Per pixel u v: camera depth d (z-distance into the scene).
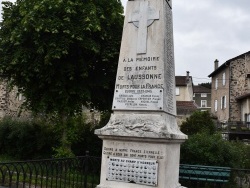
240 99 31.72
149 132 5.29
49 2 11.80
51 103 12.76
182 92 42.16
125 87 5.81
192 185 10.62
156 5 5.93
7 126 17.08
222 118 35.44
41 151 16.12
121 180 5.44
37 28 11.38
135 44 5.90
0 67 12.79
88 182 9.96
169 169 5.45
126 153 5.49
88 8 12.23
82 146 14.25
